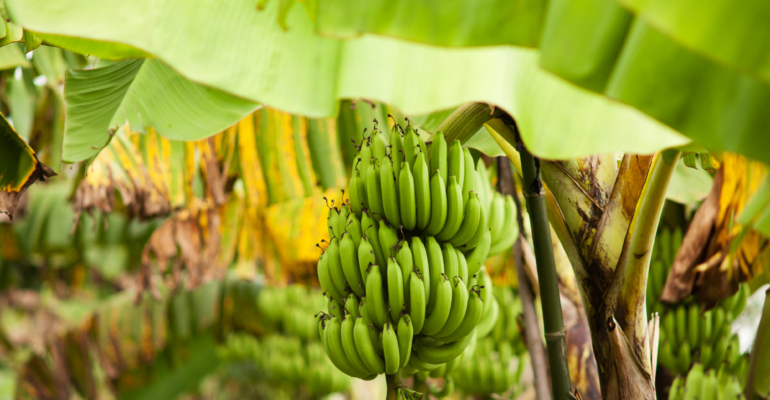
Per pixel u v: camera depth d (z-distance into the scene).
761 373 3.14
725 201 3.39
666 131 2.46
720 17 2.07
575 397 2.96
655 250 4.24
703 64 2.29
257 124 4.14
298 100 2.66
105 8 2.68
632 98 2.29
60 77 4.18
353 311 2.86
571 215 3.12
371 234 2.86
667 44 2.29
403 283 2.81
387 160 2.86
